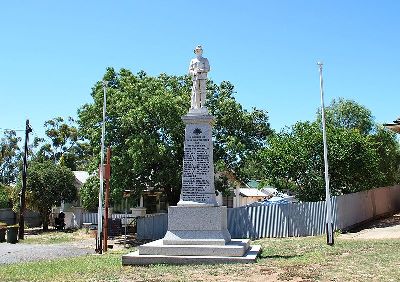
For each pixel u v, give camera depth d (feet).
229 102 106.42
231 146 100.37
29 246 84.89
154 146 90.17
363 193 98.22
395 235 72.74
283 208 85.35
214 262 44.57
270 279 34.63
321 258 46.52
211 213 49.16
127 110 97.35
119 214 126.11
